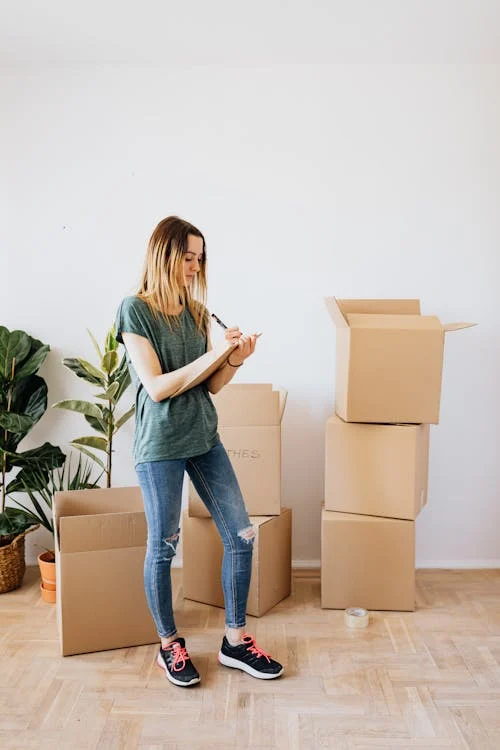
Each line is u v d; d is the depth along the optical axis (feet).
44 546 10.38
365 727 6.02
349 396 8.32
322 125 9.82
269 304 9.99
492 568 10.09
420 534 10.16
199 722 6.11
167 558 6.74
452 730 5.97
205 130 9.87
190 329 6.97
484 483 10.07
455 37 8.95
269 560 8.55
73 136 9.92
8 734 5.91
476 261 9.84
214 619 8.33
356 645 7.61
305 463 10.12
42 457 9.55
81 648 7.38
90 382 9.27
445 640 7.71
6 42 9.11
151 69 9.83
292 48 9.32
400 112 9.77
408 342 8.17
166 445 6.56
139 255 10.00
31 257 10.06
